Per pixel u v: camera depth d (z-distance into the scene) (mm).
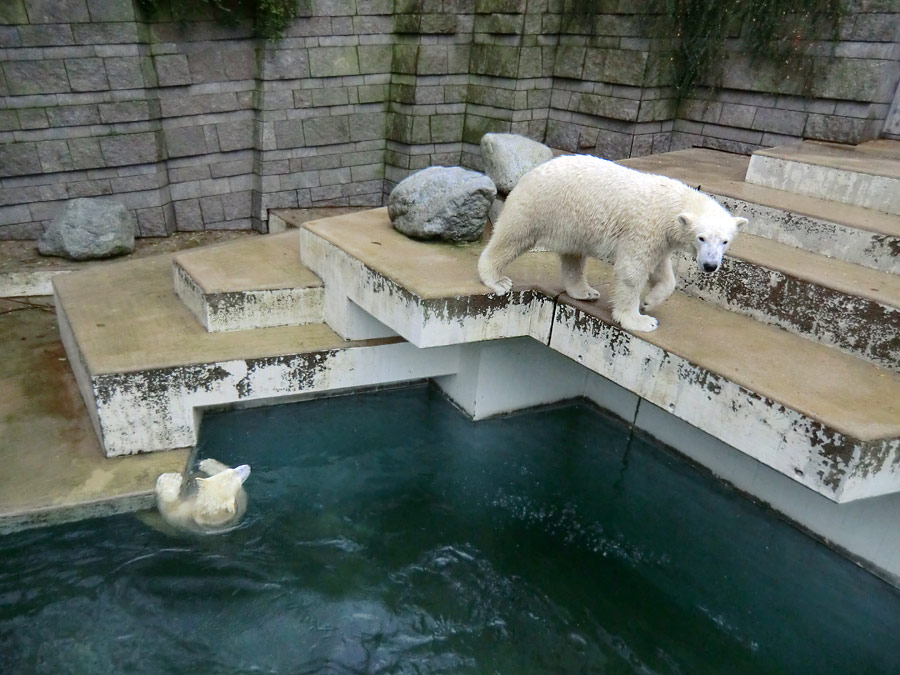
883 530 3244
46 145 5695
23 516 3291
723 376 2775
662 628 3168
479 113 7027
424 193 4309
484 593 3277
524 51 6473
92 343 3977
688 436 4266
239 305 4254
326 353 4176
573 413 4930
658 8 5766
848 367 2961
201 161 6562
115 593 3057
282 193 6934
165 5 5824
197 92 6262
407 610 3139
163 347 3982
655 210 2889
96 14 5488
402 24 6762
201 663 2793
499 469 4215
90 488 3502
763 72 5660
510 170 5055
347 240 4273
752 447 2723
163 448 3895
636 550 3643
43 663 2740
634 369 3188
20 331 5062
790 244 3988
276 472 3941
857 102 5172
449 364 4609
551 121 6961
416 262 3912
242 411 4395
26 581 3074
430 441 4391
